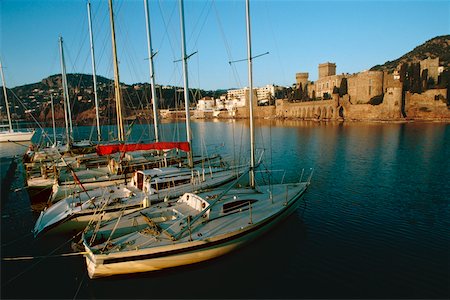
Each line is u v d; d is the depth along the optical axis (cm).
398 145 4856
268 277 1152
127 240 1127
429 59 14075
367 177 2825
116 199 1598
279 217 1489
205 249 1161
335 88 13650
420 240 1456
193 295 1052
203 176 1902
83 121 9769
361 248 1380
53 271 1214
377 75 12144
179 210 1400
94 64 3425
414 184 2544
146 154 2816
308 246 1400
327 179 2777
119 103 2688
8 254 1352
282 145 5272
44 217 1519
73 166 2456
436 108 10831
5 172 2572
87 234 1212
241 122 14200
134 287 1095
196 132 8850
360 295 1043
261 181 2778
